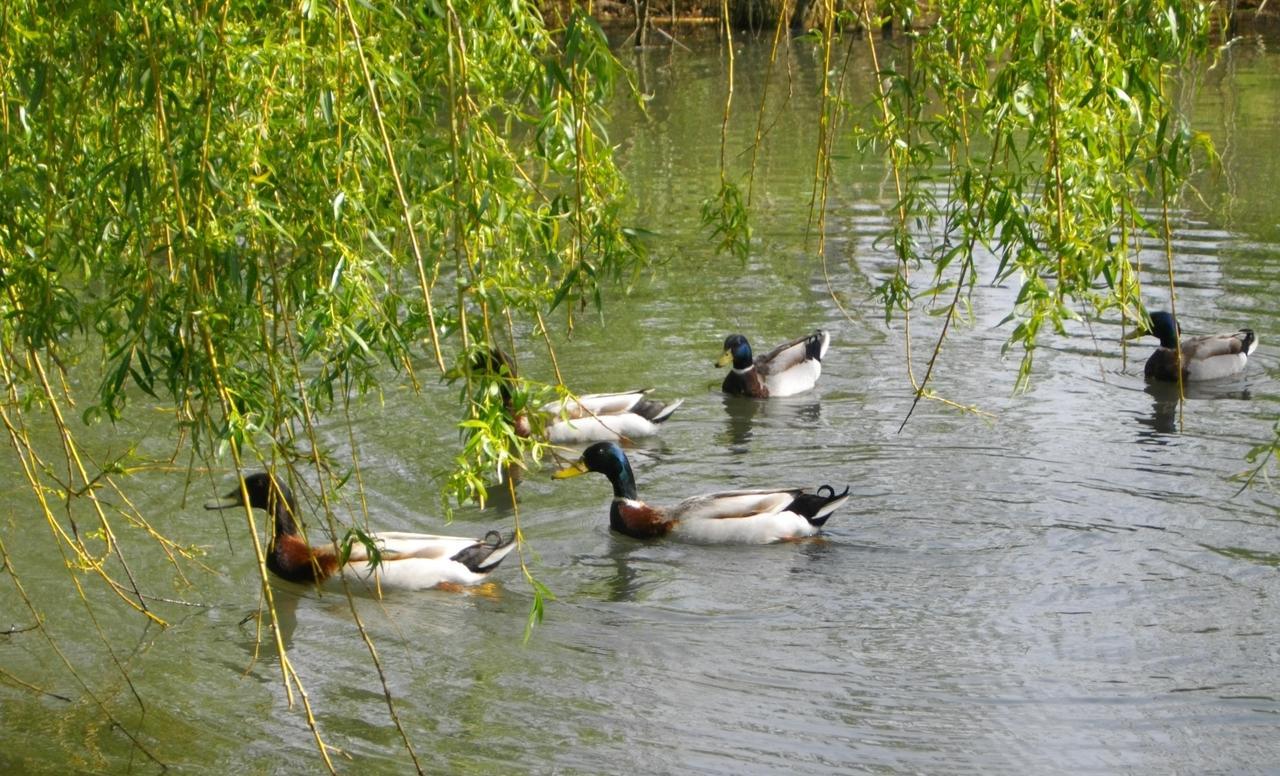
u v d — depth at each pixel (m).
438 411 13.09
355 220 5.46
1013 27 5.48
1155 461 11.61
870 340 15.33
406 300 6.18
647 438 12.99
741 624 8.99
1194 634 8.57
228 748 7.30
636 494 10.99
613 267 6.22
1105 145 5.60
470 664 8.44
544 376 14.38
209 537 10.32
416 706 7.86
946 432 12.57
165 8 4.89
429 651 8.64
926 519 10.66
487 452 4.89
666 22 40.91
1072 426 12.59
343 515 10.78
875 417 13.12
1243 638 8.49
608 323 16.19
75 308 5.74
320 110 5.39
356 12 5.22
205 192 4.93
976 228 5.71
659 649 8.62
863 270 17.80
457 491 5.21
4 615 8.99
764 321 16.00
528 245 6.30
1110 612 8.92
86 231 5.88
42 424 12.60
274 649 8.64
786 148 25.38
